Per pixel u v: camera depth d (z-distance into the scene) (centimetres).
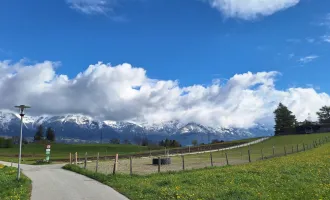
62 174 3409
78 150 14538
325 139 10131
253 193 1706
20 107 2689
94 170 3788
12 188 2227
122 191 1978
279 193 1717
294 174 2550
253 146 10475
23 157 10444
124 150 14025
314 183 2086
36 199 1788
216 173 2728
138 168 4206
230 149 9806
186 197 1641
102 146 16538
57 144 19000
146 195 1772
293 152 6056
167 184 2177
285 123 18875
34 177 3105
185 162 5247
